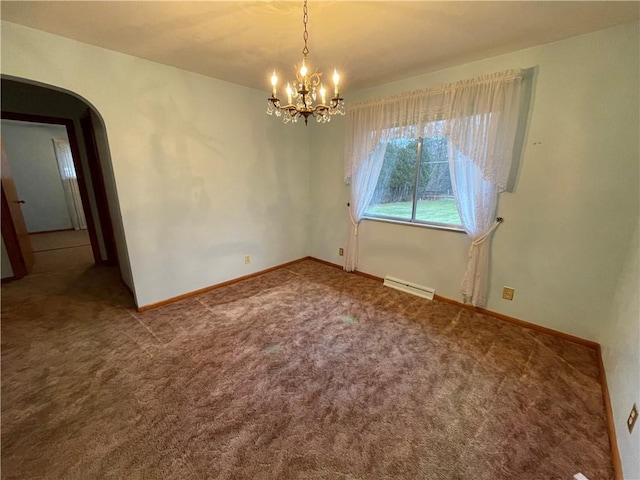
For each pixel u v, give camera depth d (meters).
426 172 2.91
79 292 3.17
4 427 1.48
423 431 1.48
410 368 1.96
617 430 1.37
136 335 2.33
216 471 1.28
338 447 1.39
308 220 4.23
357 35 1.93
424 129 2.67
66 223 6.66
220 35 1.93
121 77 2.29
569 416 1.57
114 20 1.75
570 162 2.09
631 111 1.83
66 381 1.81
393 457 1.35
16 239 3.55
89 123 3.50
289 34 1.92
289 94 1.58
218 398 1.69
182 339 2.28
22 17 1.71
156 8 1.61
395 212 3.24
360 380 1.85
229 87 3.00
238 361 2.02
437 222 2.91
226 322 2.54
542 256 2.31
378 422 1.54
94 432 1.46
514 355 2.10
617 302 1.91
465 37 1.95
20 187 6.01
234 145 3.16
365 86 3.07
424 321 2.58
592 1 1.53
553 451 1.37
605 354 1.91
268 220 3.70
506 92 2.18
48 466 1.29
